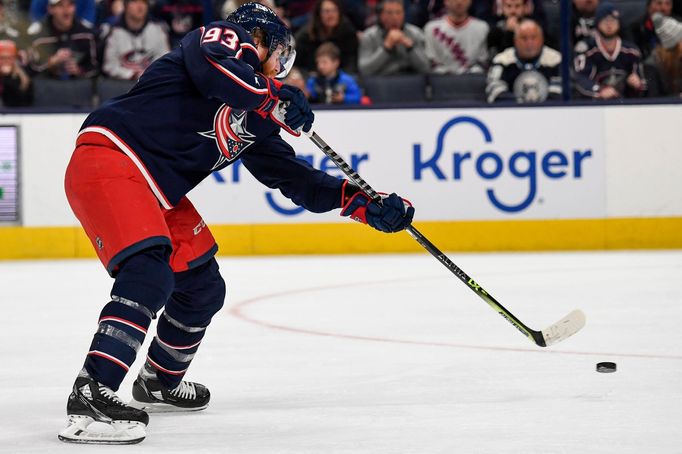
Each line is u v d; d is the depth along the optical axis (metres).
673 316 17.91
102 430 9.34
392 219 11.20
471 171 31.00
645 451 8.79
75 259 30.98
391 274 25.45
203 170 10.43
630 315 18.08
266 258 30.28
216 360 14.23
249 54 10.18
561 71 31.73
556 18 33.50
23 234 30.95
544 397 11.36
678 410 10.55
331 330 16.89
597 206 31.00
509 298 20.66
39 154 30.84
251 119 10.56
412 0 33.50
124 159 9.90
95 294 22.41
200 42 9.85
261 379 12.80
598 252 30.39
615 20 31.70
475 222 31.06
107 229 9.62
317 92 31.81
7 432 9.92
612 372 12.80
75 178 9.86
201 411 11.01
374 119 30.95
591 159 30.95
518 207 31.03
